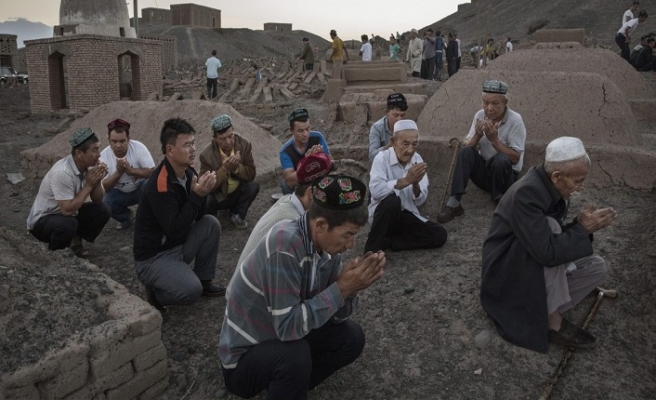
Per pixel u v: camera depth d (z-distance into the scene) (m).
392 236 4.61
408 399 3.02
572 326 3.32
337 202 2.28
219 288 4.18
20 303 2.91
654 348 3.30
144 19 55.22
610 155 5.14
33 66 16.28
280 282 2.39
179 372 3.30
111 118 8.12
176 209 3.60
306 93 15.45
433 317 3.66
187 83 19.61
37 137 11.86
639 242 4.11
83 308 3.03
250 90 16.47
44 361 2.59
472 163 5.02
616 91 5.72
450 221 5.09
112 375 2.83
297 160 5.23
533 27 38.59
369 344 3.49
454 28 48.75
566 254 3.06
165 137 3.52
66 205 4.38
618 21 34.31
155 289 3.71
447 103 6.52
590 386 3.04
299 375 2.54
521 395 3.01
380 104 8.63
